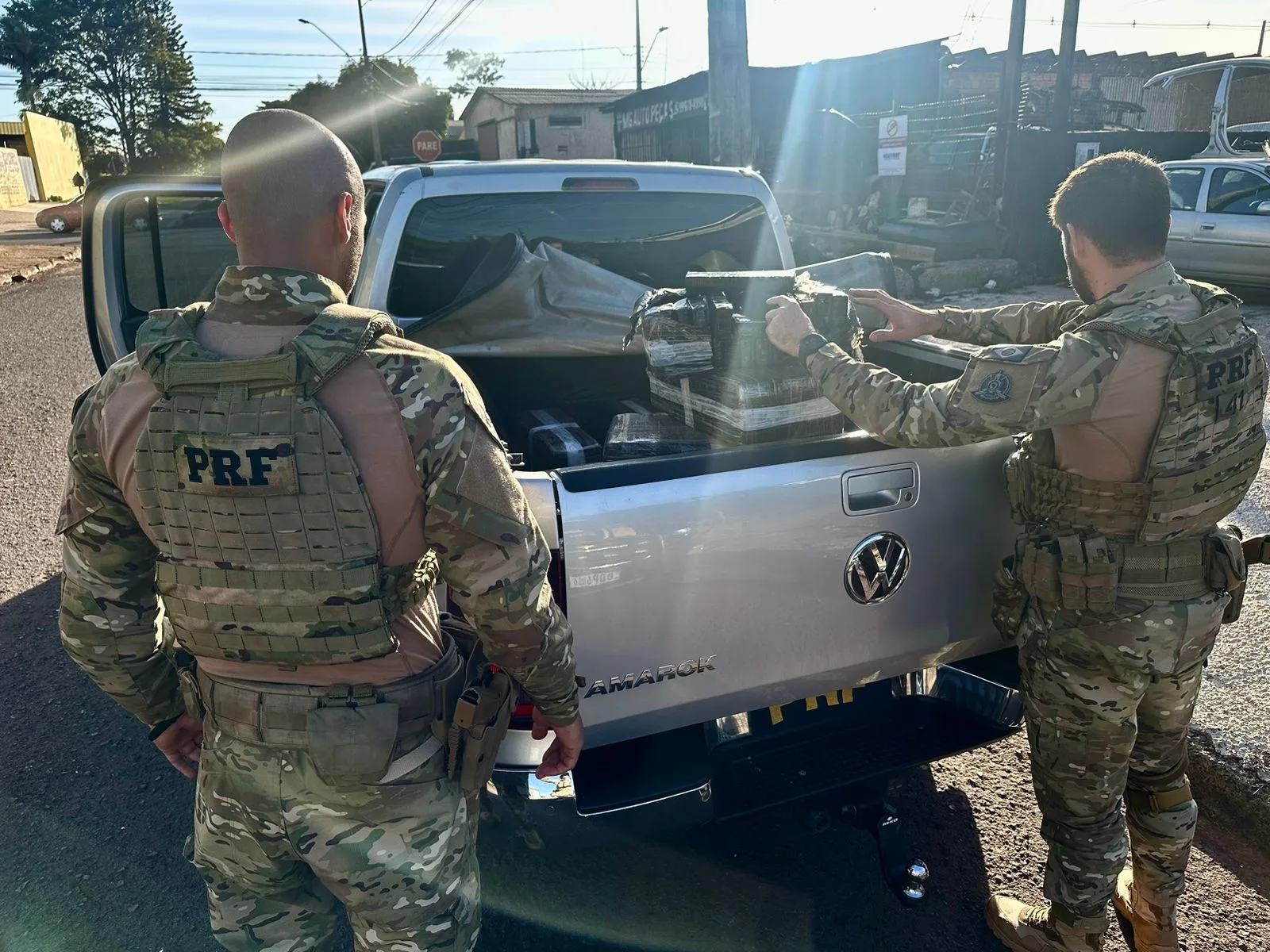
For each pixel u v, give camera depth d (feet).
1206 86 73.87
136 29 212.64
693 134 73.82
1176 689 6.29
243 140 4.03
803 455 6.28
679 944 7.36
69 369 27.73
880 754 6.97
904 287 36.11
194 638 4.22
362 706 4.25
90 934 7.55
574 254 11.02
